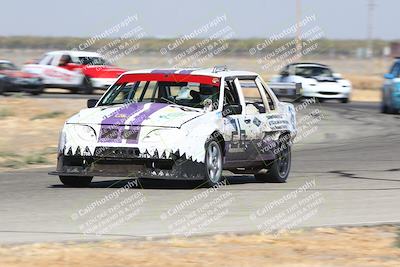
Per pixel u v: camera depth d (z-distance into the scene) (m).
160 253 16.17
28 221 19.86
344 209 22.17
